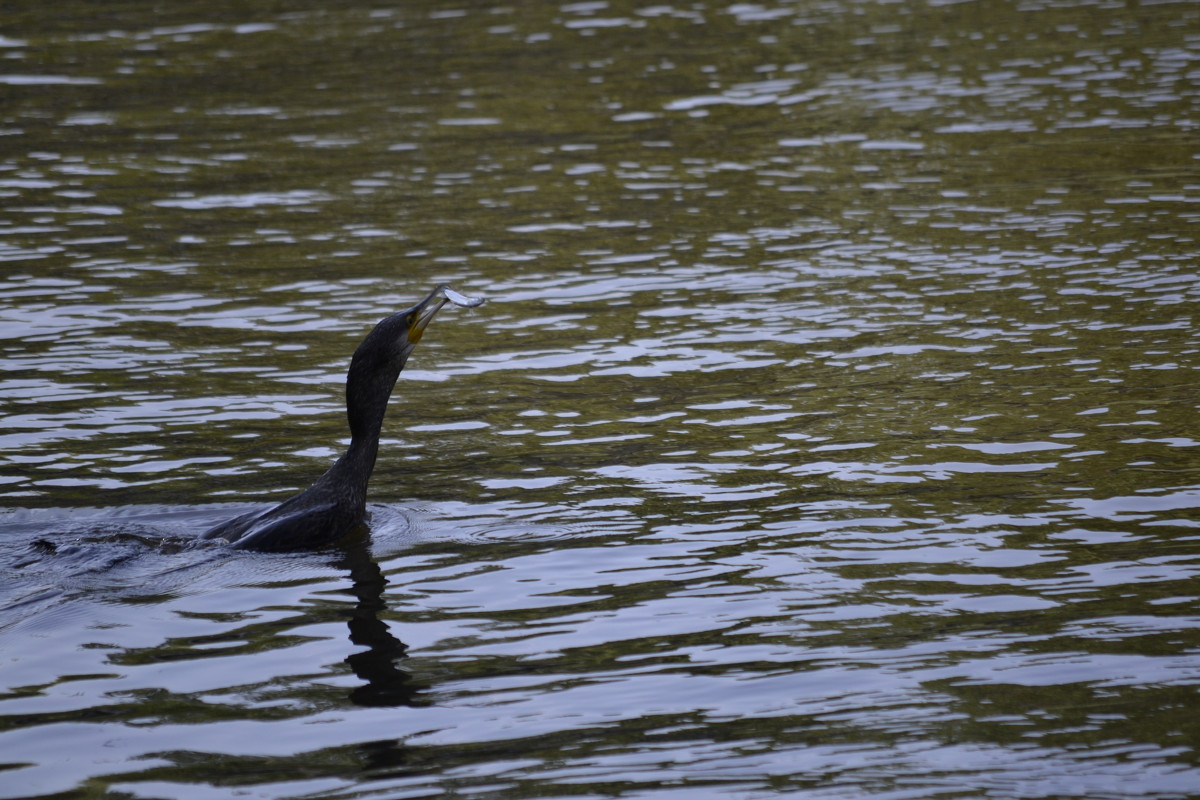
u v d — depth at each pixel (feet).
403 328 36.32
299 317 54.29
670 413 43.62
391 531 35.60
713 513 36.06
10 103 90.33
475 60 99.04
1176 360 45.47
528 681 27.89
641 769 24.64
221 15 115.85
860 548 33.60
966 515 35.22
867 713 26.27
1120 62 91.50
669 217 66.08
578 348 50.31
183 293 57.26
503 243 63.10
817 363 47.50
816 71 93.61
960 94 85.87
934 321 51.03
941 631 29.37
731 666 28.22
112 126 84.79
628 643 29.37
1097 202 64.59
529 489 38.14
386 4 119.24
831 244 61.16
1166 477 36.81
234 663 28.84
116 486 38.68
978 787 23.77
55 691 27.73
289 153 78.69
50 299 56.65
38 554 33.86
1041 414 41.78
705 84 91.04
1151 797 23.31
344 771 24.81
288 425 43.55
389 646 29.50
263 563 33.76
